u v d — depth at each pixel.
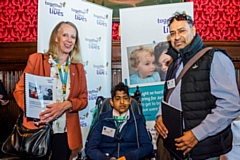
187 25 2.08
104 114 2.47
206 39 3.48
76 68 2.63
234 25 3.48
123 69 3.13
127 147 2.38
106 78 3.07
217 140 1.99
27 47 3.36
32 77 2.31
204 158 1.99
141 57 3.09
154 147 2.97
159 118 2.30
